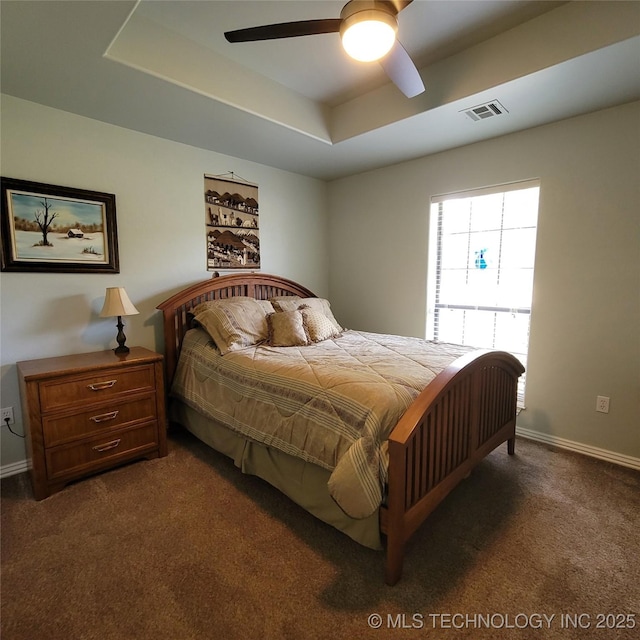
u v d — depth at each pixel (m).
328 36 2.08
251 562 1.63
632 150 2.35
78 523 1.88
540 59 1.96
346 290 4.17
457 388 1.86
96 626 1.33
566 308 2.68
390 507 1.44
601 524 1.88
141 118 2.52
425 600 1.44
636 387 2.44
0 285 2.25
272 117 2.56
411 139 2.94
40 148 2.33
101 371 2.26
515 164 2.83
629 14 1.70
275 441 1.95
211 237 3.24
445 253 3.43
